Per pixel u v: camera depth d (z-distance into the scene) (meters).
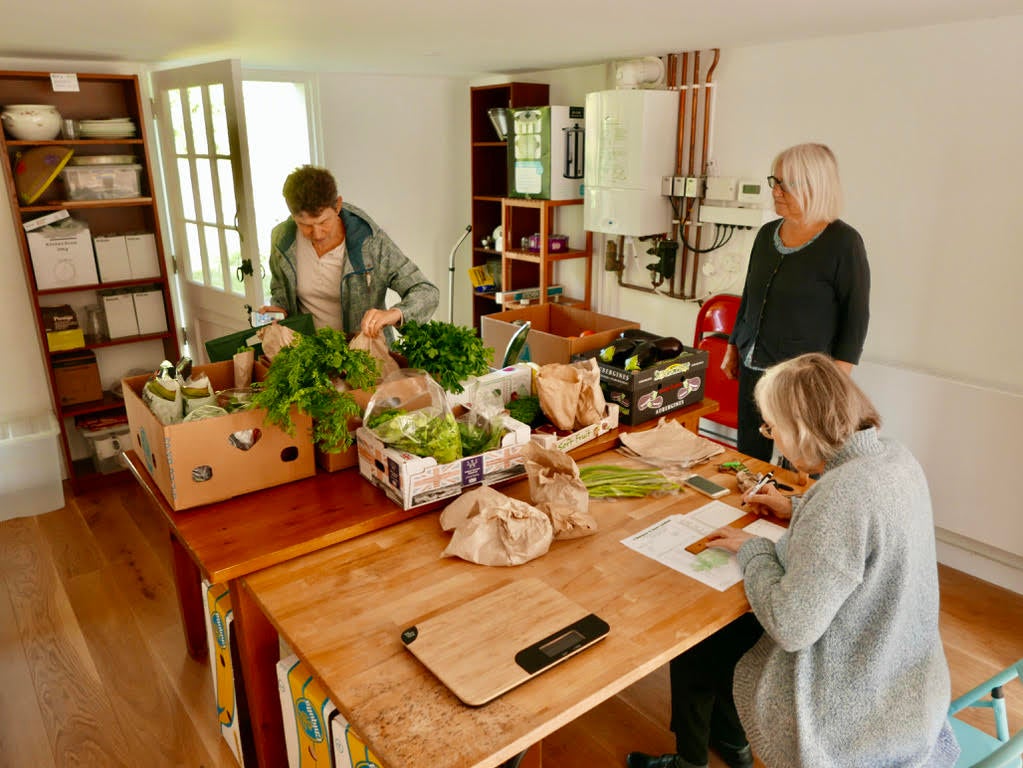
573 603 1.52
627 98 3.79
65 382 3.82
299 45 3.38
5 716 2.36
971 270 2.96
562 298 4.89
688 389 2.56
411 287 2.76
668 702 2.45
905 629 1.44
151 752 2.22
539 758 1.57
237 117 3.40
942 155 2.98
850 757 1.42
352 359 2.00
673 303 4.20
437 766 1.15
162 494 1.96
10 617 2.86
